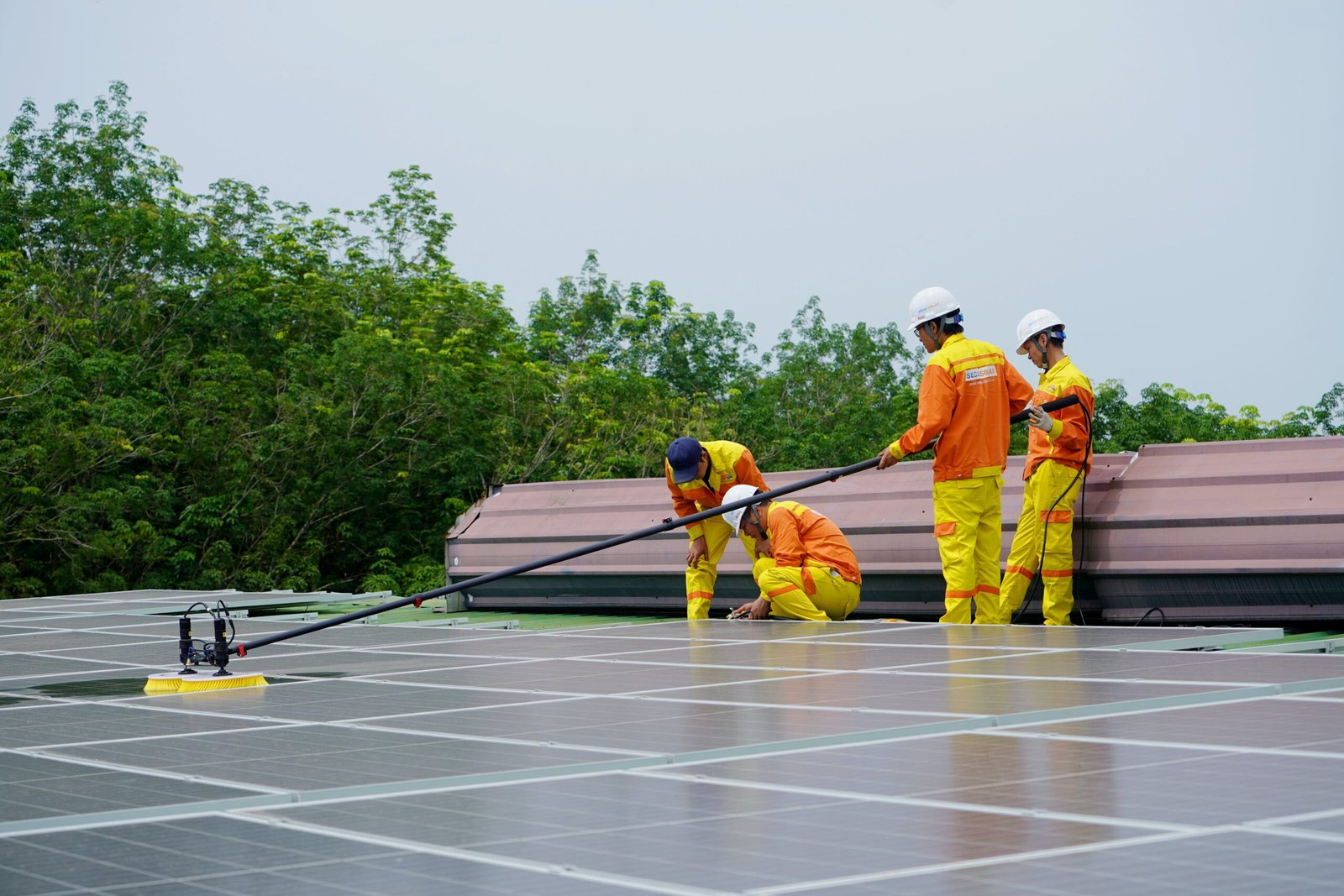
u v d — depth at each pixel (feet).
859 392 150.61
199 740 14.75
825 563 32.94
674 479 35.65
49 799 11.58
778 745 12.97
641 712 15.55
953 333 33.14
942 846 8.91
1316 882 7.71
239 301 110.32
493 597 47.67
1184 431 101.04
